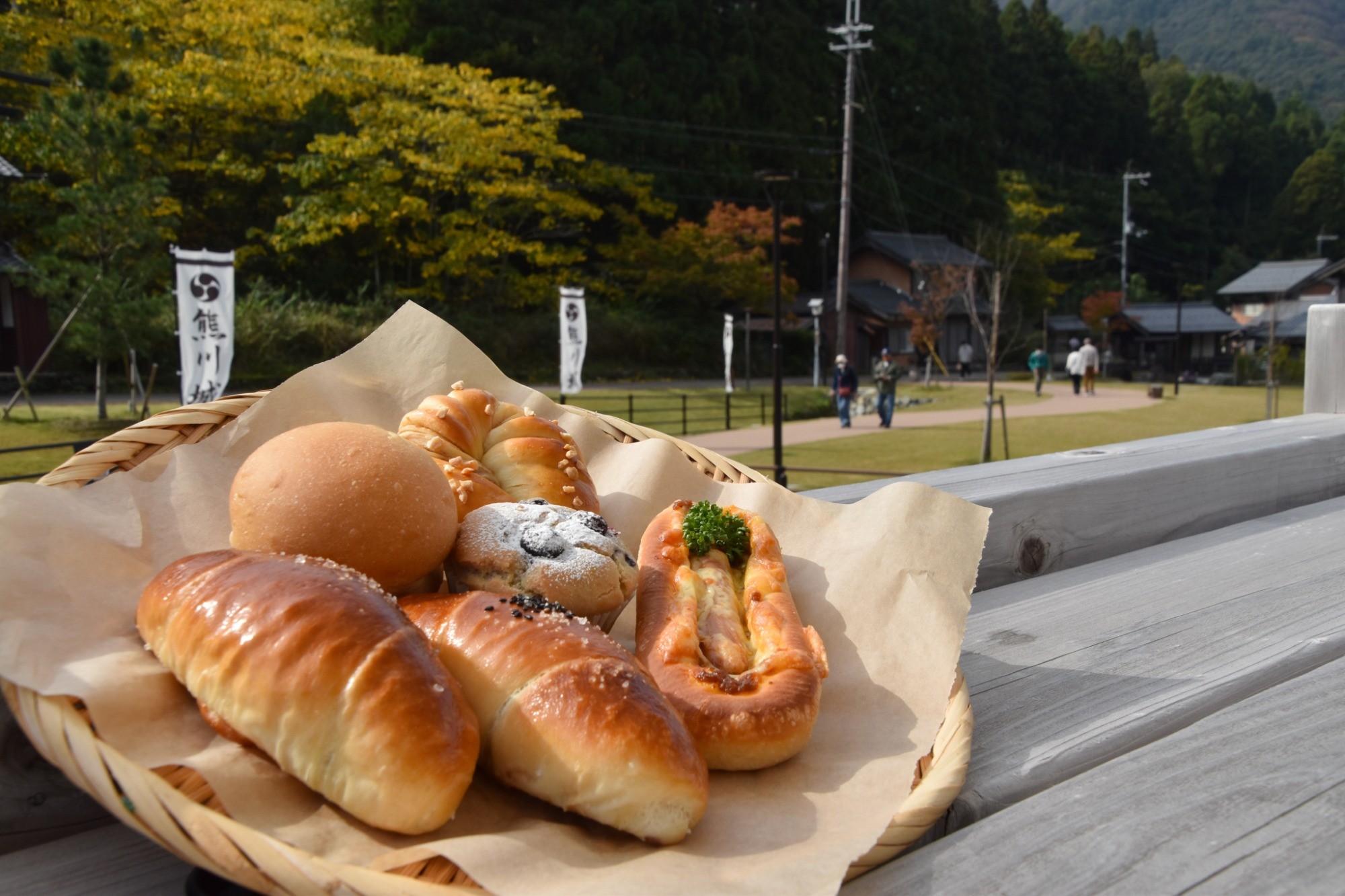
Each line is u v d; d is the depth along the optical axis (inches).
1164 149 3403.1
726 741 44.1
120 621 44.6
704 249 1519.4
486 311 1307.8
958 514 60.4
